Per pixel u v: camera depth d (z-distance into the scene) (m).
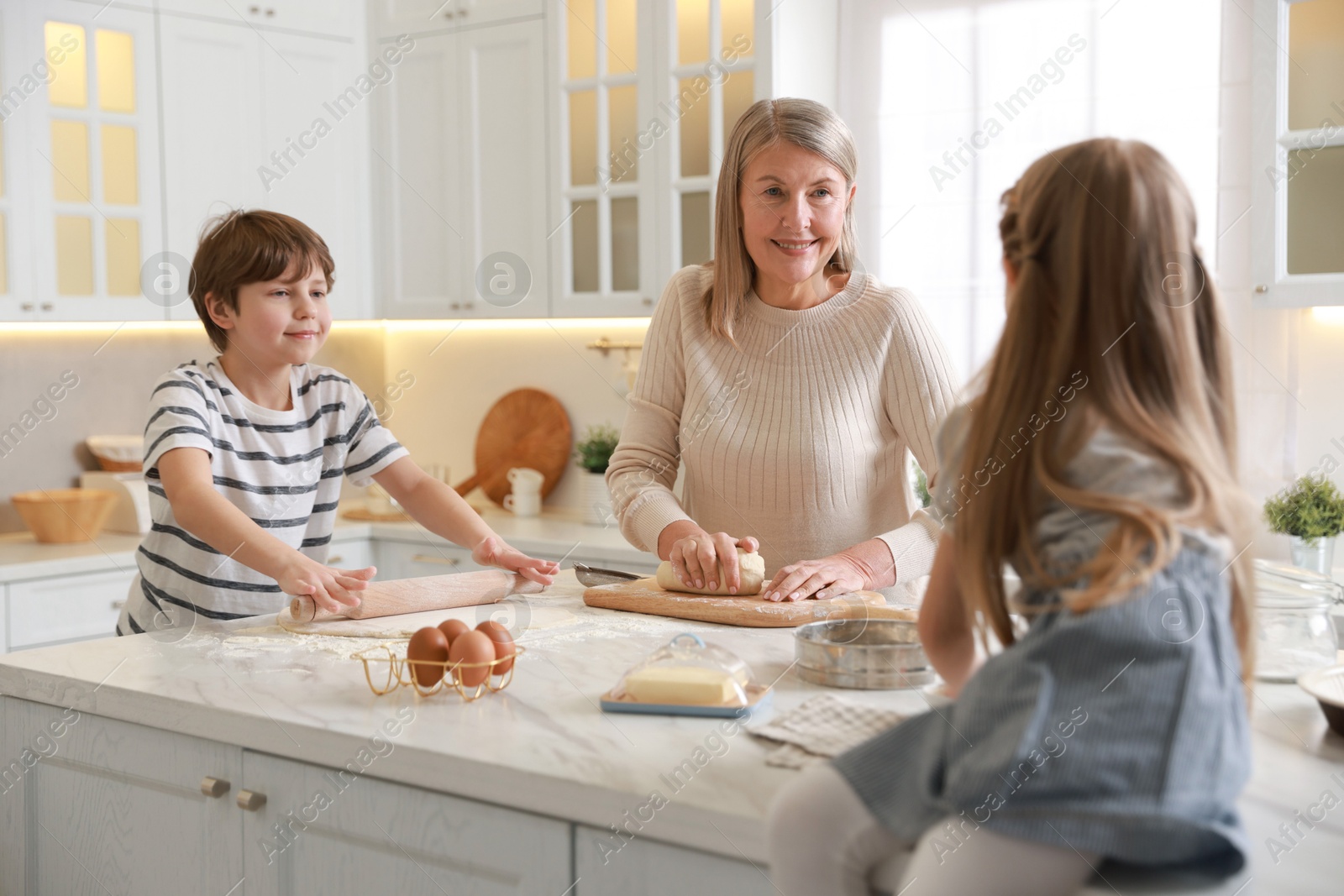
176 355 3.28
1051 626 0.69
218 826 1.06
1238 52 2.29
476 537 1.57
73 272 2.79
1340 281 2.10
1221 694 0.67
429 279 3.30
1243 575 0.71
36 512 2.75
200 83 2.99
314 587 1.31
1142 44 2.41
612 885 0.84
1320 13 2.12
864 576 1.45
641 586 1.49
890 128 2.76
